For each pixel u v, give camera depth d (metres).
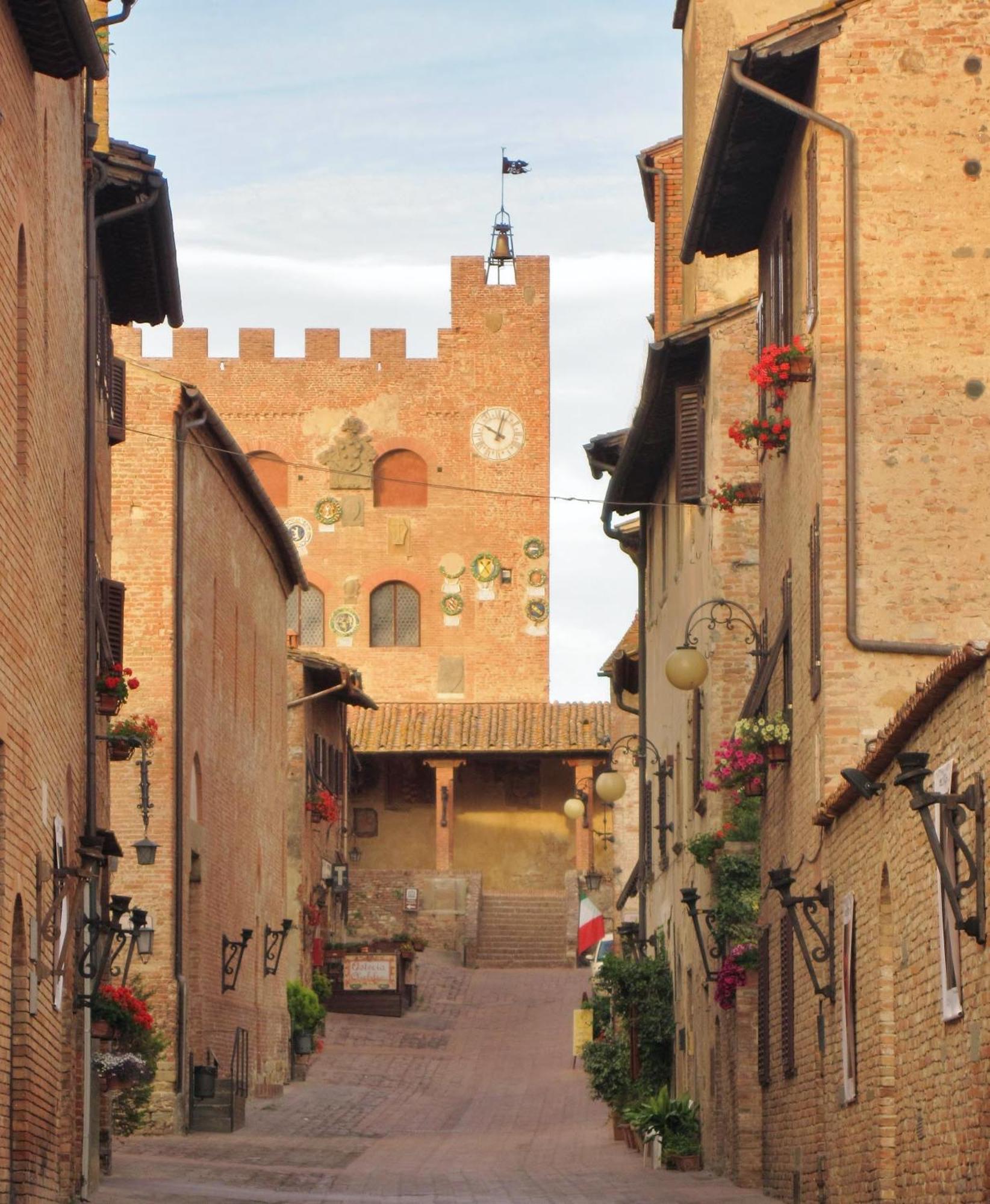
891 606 30.38
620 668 65.31
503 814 113.69
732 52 30.91
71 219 31.33
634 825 80.44
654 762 57.97
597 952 79.88
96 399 36.38
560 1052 76.88
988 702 19.73
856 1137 27.67
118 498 51.38
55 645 29.47
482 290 122.94
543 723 111.62
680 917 51.53
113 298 40.53
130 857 50.47
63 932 29.88
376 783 113.81
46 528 28.12
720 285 47.75
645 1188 39.81
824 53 30.84
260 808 65.75
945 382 30.61
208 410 52.72
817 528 31.19
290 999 70.12
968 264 30.70
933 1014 22.66
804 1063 32.44
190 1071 52.44
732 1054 40.59
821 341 30.78
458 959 102.94
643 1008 53.69
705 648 45.22
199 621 54.75
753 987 39.72
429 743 110.00
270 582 68.94
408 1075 71.19
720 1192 37.84
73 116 31.47
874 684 30.25
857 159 30.75
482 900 106.81
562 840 113.50
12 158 24.66
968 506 30.47
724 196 35.91
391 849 113.44
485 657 120.31
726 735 44.00
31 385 26.25
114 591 37.56
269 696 68.56
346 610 120.62
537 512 121.50
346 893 100.75
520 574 121.06
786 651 34.81
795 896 31.86
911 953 23.92
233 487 59.94
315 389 122.56
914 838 23.67
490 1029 83.19
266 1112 59.03
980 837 20.00
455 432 122.19
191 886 54.22
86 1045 35.94
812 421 31.72
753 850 41.34
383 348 122.62
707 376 44.62
